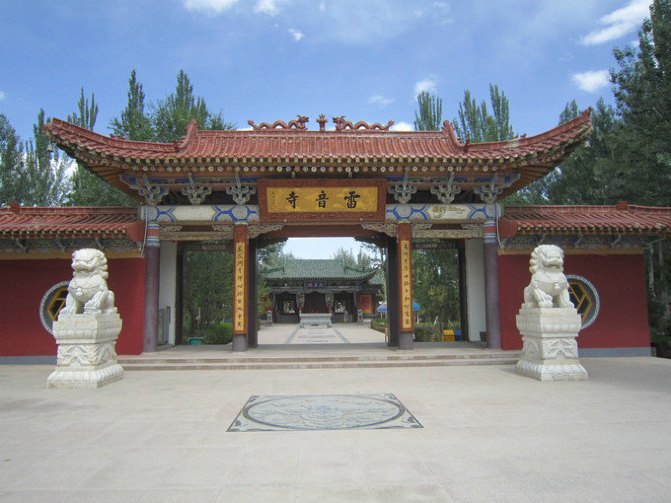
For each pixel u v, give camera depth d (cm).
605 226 1728
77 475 627
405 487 578
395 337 2127
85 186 3072
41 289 1783
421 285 3231
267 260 5238
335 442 764
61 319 1280
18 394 1176
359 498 546
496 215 1855
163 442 770
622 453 700
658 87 2194
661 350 2177
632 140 2245
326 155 1641
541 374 1307
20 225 1683
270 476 618
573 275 1870
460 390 1185
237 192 1811
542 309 1340
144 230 1794
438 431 820
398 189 1838
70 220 1812
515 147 1770
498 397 1097
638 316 1875
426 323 3428
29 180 3928
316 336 3678
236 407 1020
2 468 655
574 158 3058
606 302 1873
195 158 1623
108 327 1352
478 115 3688
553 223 1739
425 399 1080
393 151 1928
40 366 1691
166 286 2105
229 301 3359
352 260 8300
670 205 2278
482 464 656
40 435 816
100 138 1669
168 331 2086
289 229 2148
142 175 1758
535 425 855
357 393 1159
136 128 3050
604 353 1852
